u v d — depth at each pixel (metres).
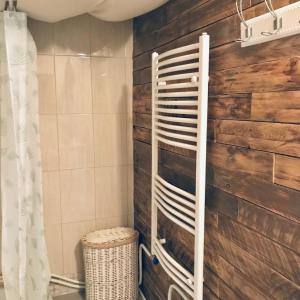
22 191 2.02
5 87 2.00
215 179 1.42
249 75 1.17
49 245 2.49
